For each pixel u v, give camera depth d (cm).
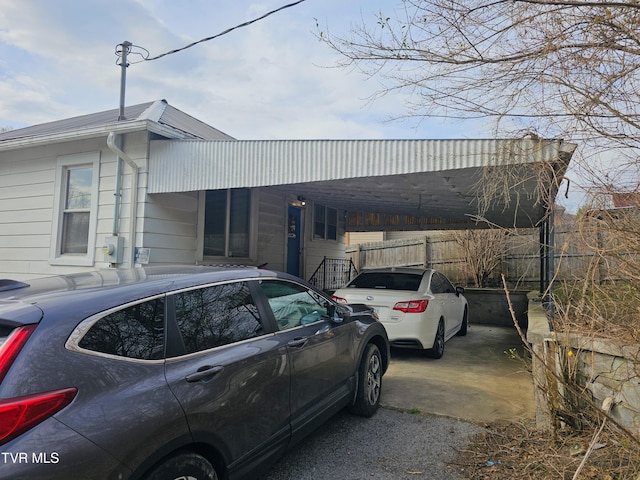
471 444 348
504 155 383
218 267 324
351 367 384
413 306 612
